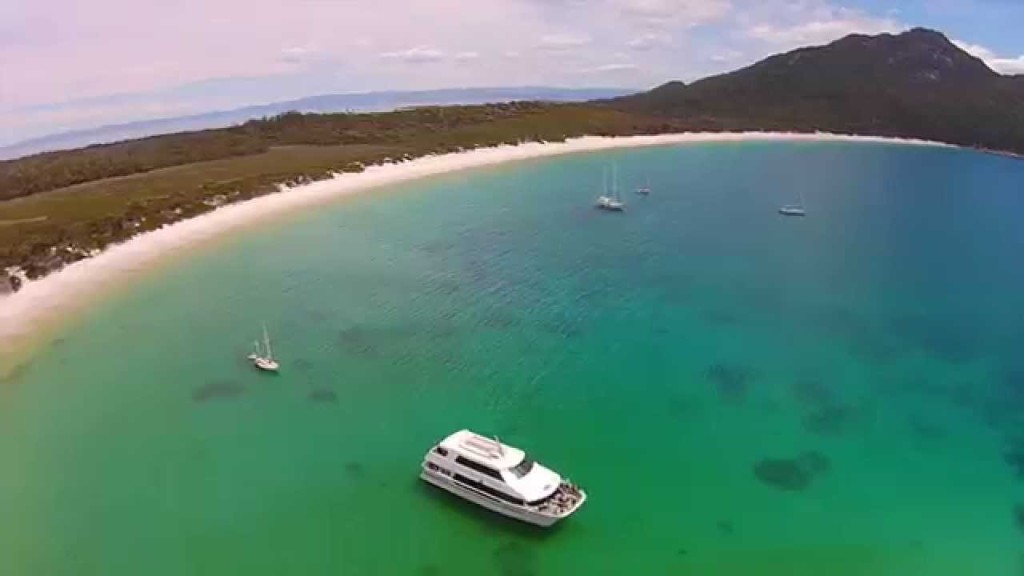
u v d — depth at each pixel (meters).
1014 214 115.25
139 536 34.75
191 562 33.19
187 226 87.62
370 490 38.50
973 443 44.47
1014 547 35.47
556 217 104.88
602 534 35.47
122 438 42.97
